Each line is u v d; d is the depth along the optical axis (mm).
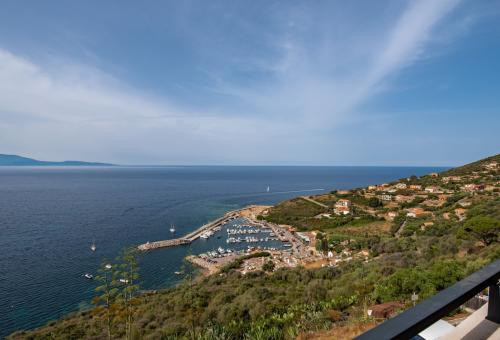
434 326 4980
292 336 11680
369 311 12430
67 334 23609
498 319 2770
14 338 26375
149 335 18984
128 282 24969
